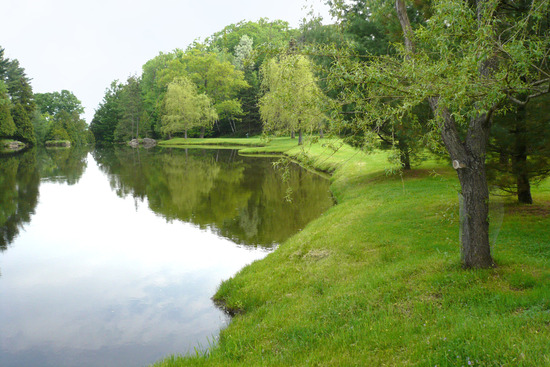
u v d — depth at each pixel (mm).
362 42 17719
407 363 5062
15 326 10086
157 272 13609
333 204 22125
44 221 21156
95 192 29562
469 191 7949
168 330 9648
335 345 6086
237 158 53531
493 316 5910
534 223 11070
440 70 6000
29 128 86375
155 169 42938
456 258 8672
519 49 5566
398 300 7379
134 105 100750
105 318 10430
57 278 13359
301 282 10164
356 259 10719
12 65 88875
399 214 14227
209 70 93875
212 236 17484
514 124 11141
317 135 7719
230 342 7457
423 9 12008
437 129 6895
